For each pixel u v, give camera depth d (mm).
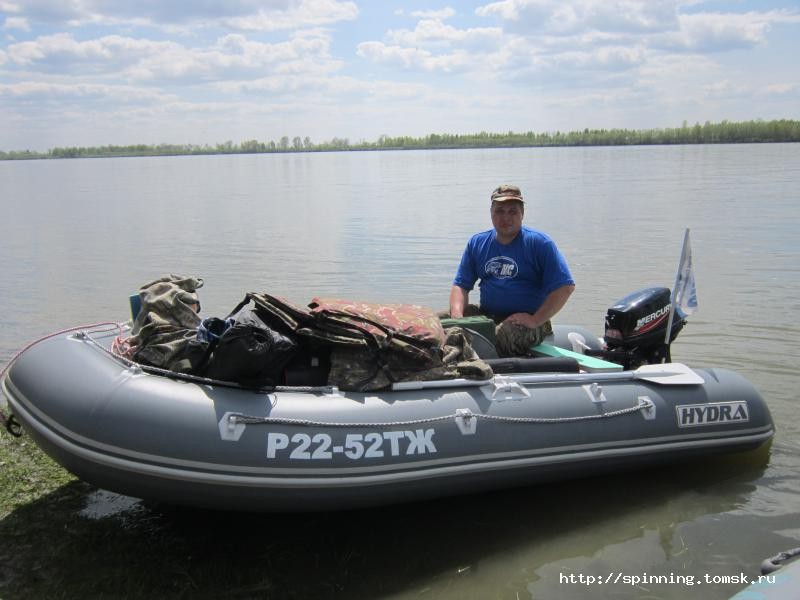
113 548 3453
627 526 3771
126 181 41188
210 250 12734
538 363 4195
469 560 3451
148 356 3592
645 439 4082
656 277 9555
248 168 62375
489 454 3641
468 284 5039
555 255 4594
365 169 52906
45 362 3584
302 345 3711
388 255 11891
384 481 3387
